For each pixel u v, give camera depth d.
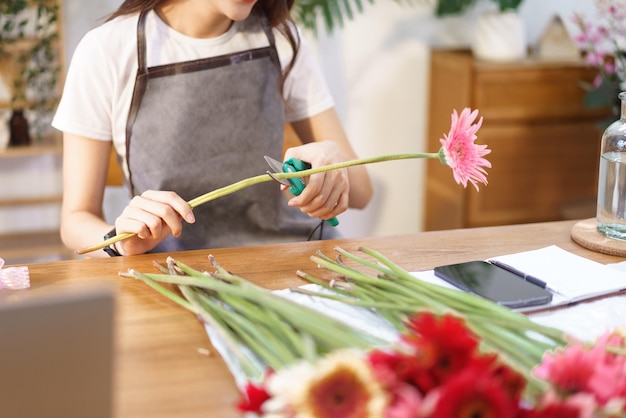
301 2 2.90
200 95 1.56
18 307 0.61
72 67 1.55
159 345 0.91
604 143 1.26
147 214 1.21
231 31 1.61
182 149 1.56
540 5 3.21
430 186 3.20
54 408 0.64
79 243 1.44
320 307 1.00
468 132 1.06
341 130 1.76
